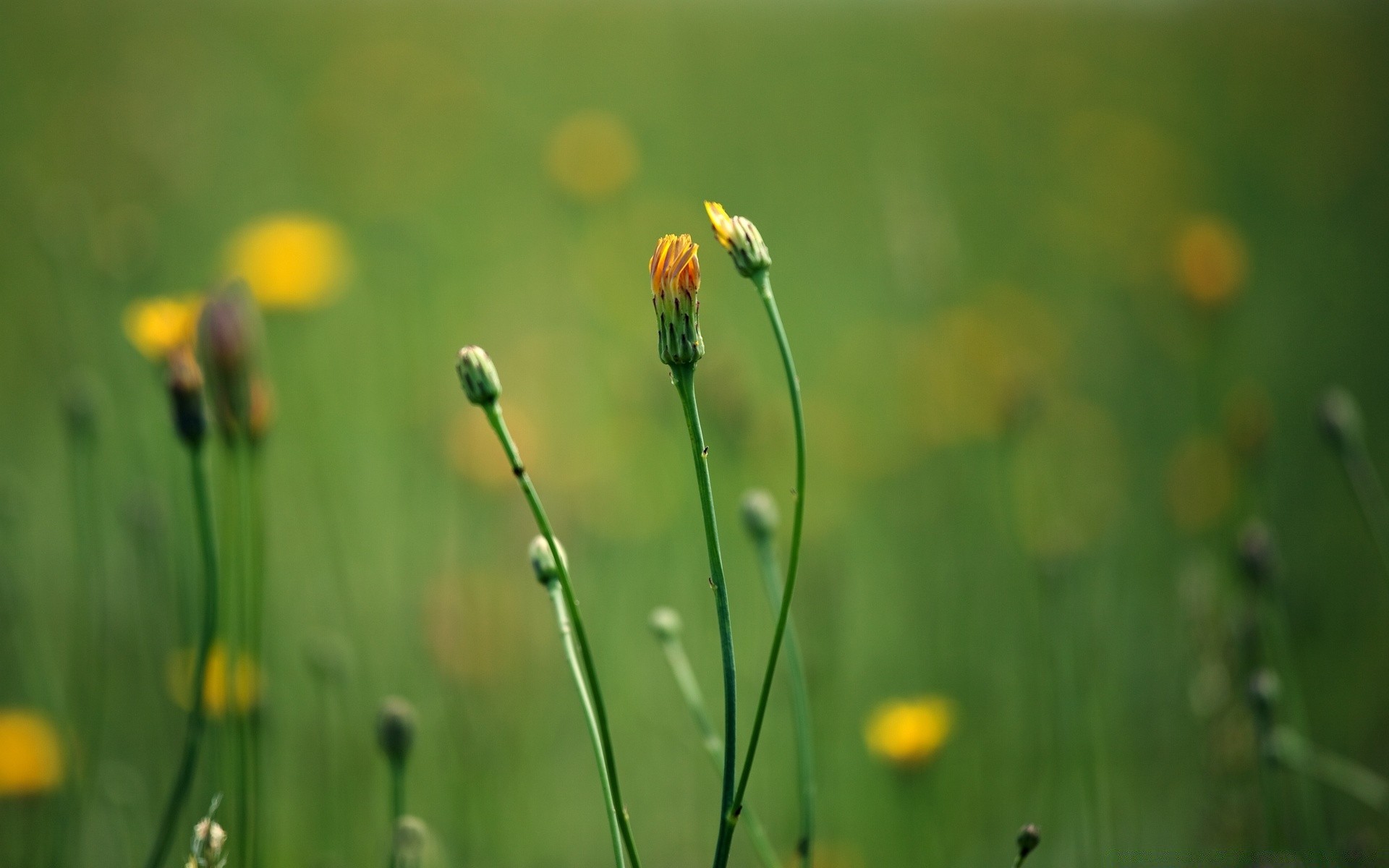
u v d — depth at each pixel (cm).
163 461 116
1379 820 86
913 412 146
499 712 99
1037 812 93
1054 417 144
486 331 167
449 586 103
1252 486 121
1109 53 324
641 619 119
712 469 127
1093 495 133
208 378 73
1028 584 120
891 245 150
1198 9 323
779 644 65
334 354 156
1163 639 110
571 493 122
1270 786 79
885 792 95
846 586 114
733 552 115
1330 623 109
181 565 81
